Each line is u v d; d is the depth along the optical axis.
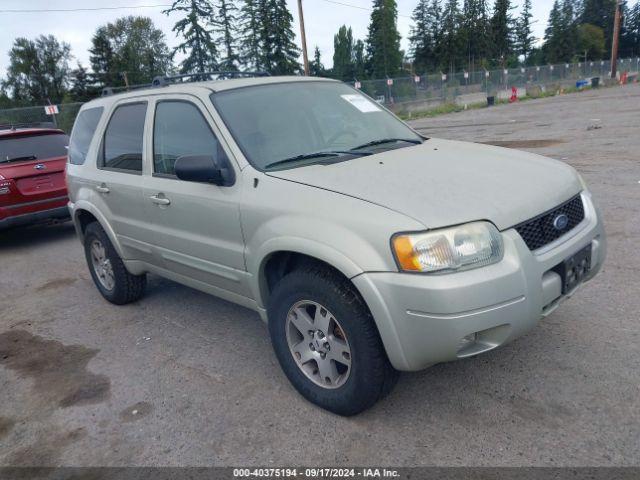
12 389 3.84
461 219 2.58
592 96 31.08
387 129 4.14
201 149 3.65
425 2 80.81
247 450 2.89
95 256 5.26
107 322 4.84
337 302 2.81
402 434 2.87
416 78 33.97
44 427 3.33
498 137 14.55
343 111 4.07
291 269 3.33
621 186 7.50
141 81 76.44
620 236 5.49
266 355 3.92
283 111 3.76
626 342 3.50
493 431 2.82
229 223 3.39
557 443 2.68
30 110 23.55
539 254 2.76
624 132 12.89
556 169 3.36
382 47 73.50
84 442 3.13
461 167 3.20
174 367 3.87
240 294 3.61
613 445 2.63
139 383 3.71
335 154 3.48
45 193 7.79
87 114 5.24
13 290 6.16
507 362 3.42
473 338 2.58
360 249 2.65
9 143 7.82
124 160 4.48
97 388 3.71
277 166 3.35
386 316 2.61
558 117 19.08
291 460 2.78
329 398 3.06
